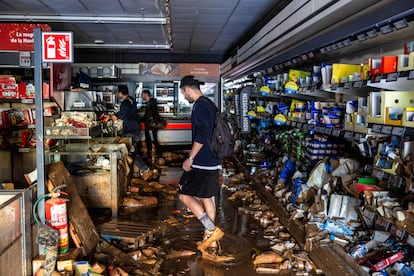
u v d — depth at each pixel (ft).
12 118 14.99
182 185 12.60
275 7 21.97
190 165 12.30
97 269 9.89
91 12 24.06
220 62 42.34
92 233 12.01
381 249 9.96
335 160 14.02
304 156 17.34
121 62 41.11
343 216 12.35
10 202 8.12
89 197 16.63
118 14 24.63
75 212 11.46
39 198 9.79
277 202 16.42
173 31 29.73
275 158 23.61
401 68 9.07
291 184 17.30
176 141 38.99
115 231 13.38
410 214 8.54
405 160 9.34
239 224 16.08
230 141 12.40
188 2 21.04
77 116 15.26
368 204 10.33
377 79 9.81
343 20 10.73
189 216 16.98
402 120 9.02
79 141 20.97
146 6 22.40
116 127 24.56
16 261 8.53
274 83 22.49
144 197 19.34
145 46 36.19
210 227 12.55
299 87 16.96
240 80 34.99
